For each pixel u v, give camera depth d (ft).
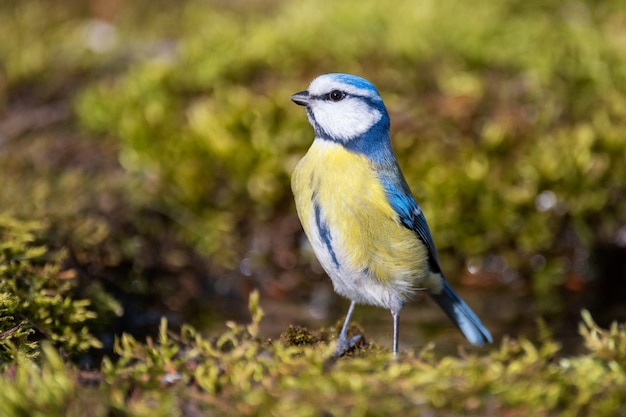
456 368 18.07
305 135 39.27
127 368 19.24
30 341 22.49
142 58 47.60
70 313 24.09
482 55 43.37
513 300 36.68
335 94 25.75
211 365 18.70
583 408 17.13
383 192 24.89
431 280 27.35
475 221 38.32
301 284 37.47
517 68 42.98
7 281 24.49
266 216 38.47
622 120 40.14
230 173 38.83
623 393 17.20
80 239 32.30
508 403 17.02
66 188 35.55
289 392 17.35
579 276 38.11
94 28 51.72
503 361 19.07
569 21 47.78
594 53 42.91
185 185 38.04
